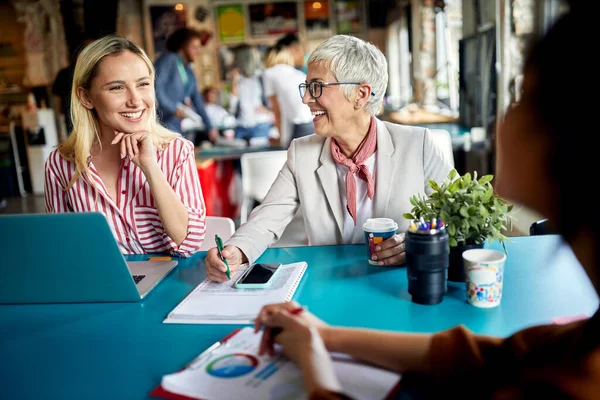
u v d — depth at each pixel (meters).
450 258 1.33
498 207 1.27
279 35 9.85
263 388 0.89
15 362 1.08
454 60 6.08
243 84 8.06
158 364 1.03
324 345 0.96
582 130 0.53
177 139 1.96
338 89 1.70
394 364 0.91
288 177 1.93
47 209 1.97
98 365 1.04
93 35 8.11
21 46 8.84
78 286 1.35
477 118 4.47
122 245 1.90
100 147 1.88
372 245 1.49
